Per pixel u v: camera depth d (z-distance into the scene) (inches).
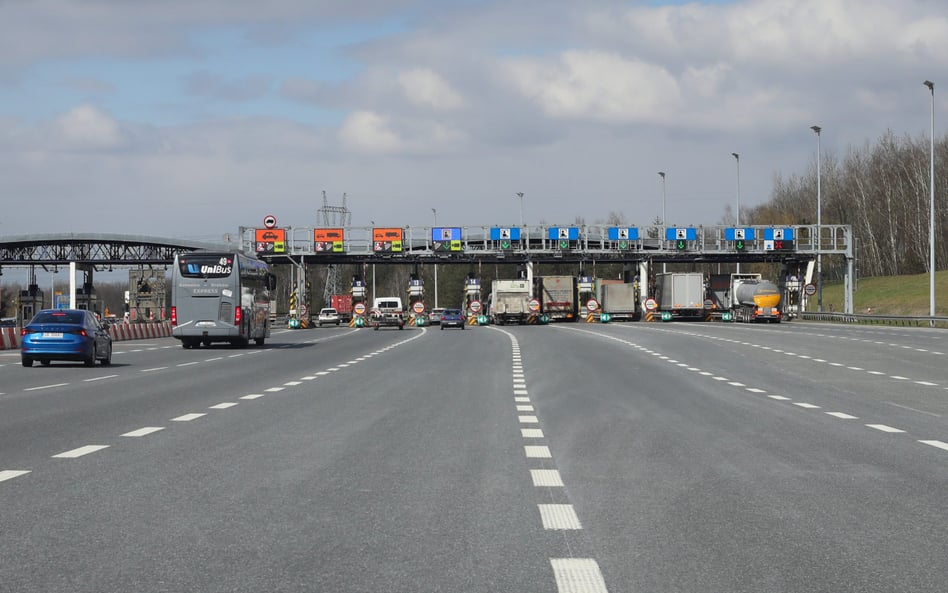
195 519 298.5
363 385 822.5
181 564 246.2
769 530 287.0
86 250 4293.8
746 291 2955.2
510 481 367.6
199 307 1549.0
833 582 232.1
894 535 280.8
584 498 335.0
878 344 1537.9
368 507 318.0
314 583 229.9
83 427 530.0
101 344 1141.1
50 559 250.4
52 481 362.3
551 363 1115.3
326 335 2233.0
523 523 295.4
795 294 3046.3
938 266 4375.0
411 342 1755.7
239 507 316.8
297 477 374.3
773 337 1807.3
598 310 3105.3
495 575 237.3
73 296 2162.9
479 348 1491.1
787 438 494.0
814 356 1235.9
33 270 4079.7
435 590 225.0
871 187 4704.7
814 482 367.9
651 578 235.3
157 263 3988.7
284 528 287.1
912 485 361.7
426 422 557.6
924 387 809.5
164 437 489.7
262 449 448.8
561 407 643.5
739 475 382.9
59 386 818.8
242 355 1352.1
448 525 292.2
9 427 528.7
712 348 1429.6
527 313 3080.7
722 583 231.1
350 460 417.1
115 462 408.5
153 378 913.5
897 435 507.5
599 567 245.1
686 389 782.5
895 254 4530.0
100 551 258.8
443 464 407.2
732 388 793.6
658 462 415.2
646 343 1595.7
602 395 729.6
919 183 4421.8
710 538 276.5
